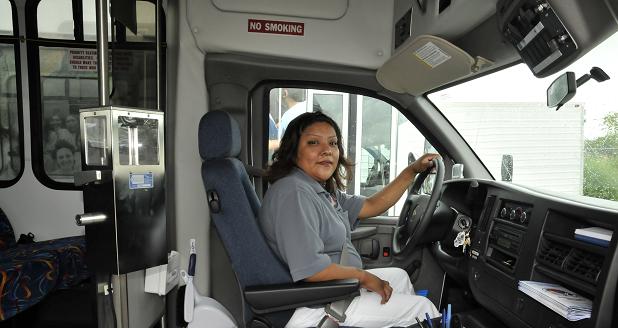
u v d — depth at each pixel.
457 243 1.99
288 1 2.22
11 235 2.70
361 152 3.15
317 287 1.50
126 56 2.54
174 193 2.26
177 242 2.28
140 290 1.55
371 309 1.63
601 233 1.27
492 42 1.76
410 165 2.14
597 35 1.16
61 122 2.78
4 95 2.72
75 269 2.50
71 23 2.71
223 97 2.33
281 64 2.31
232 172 1.56
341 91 2.47
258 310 1.51
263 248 1.55
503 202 1.83
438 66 1.95
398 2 2.19
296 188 1.61
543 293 1.34
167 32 2.30
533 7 1.27
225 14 2.21
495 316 1.82
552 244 1.48
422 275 2.41
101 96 1.23
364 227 2.48
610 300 1.16
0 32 2.67
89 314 2.56
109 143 1.21
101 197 1.23
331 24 2.26
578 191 1.76
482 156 2.37
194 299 2.11
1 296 1.98
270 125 2.53
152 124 1.33
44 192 2.82
